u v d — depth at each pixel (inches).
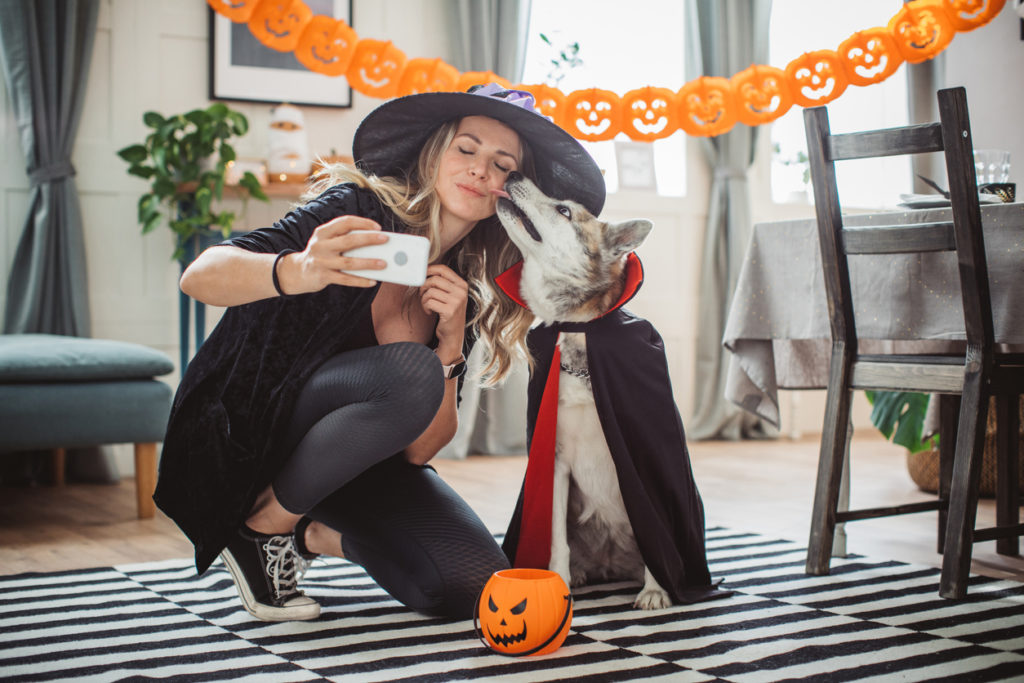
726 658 52.0
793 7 191.5
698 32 173.9
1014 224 68.8
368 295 55.6
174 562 79.3
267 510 58.4
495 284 63.5
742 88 120.0
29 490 125.8
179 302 140.3
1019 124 142.4
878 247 72.4
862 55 116.8
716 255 177.3
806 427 190.1
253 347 56.8
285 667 50.0
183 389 58.0
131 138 140.1
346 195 55.5
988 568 78.0
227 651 52.9
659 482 63.8
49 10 130.8
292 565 61.1
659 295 177.9
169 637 55.8
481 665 50.5
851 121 196.9
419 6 157.5
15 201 134.2
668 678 48.5
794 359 90.7
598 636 56.5
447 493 61.4
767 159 187.3
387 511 59.3
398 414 52.8
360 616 61.1
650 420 63.1
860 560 80.0
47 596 66.7
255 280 46.8
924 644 54.9
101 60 138.5
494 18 157.6
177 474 57.5
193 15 143.3
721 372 175.9
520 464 145.8
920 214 74.8
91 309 138.3
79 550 86.0
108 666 50.0
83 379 101.6
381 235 44.4
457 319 59.1
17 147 133.9
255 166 138.4
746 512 105.2
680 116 119.3
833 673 49.4
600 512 65.3
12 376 97.1
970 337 67.3
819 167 74.8
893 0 197.3
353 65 108.6
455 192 56.6
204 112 127.4
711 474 134.0
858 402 200.7
